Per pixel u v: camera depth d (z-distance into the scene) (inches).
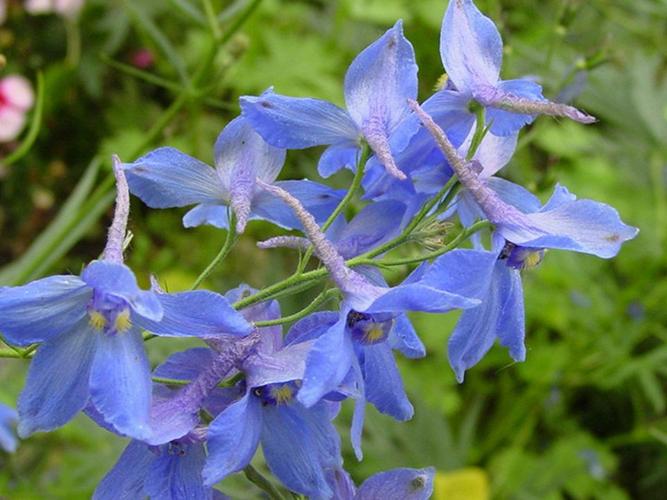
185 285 23.1
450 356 9.8
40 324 9.1
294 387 9.6
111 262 8.8
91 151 28.1
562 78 17.0
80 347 9.2
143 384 9.1
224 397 9.6
